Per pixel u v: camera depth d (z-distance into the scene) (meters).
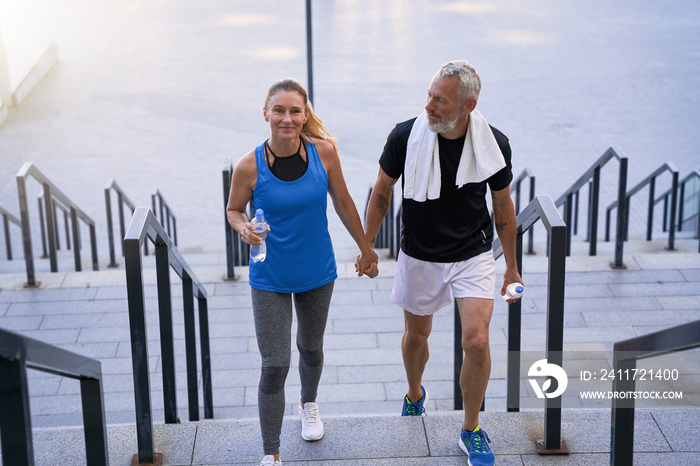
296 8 28.11
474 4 27.98
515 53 22.30
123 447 3.25
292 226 3.02
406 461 3.15
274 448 3.05
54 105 19.06
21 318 6.25
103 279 6.96
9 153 15.98
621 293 6.45
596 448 3.18
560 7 27.09
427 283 3.27
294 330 6.07
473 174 3.02
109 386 5.26
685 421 3.33
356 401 5.17
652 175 8.97
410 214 3.17
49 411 4.87
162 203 9.77
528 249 8.96
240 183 3.04
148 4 28.20
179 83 20.56
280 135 2.91
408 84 20.00
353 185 13.85
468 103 2.90
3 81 18.58
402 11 27.39
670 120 17.09
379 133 16.62
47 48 22.14
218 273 7.21
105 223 12.55
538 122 17.16
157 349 5.73
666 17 25.39
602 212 12.91
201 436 3.34
